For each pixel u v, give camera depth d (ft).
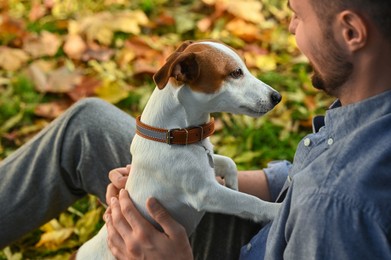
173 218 3.50
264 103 3.50
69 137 3.89
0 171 3.96
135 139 3.58
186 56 3.31
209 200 3.40
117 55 6.52
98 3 7.41
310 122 5.66
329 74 2.62
